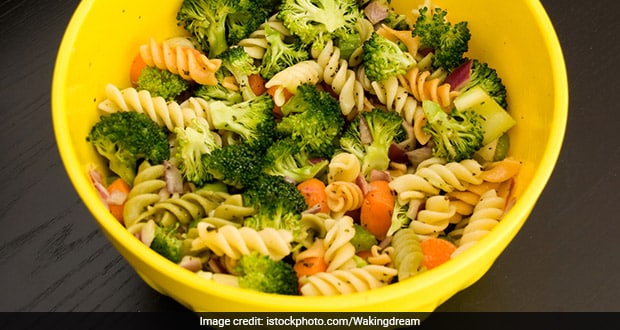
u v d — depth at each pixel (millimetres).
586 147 523
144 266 393
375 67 489
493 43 498
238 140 491
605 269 484
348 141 486
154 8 500
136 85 504
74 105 453
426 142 488
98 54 476
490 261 414
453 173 465
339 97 500
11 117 536
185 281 376
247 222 440
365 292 371
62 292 479
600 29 568
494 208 455
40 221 500
